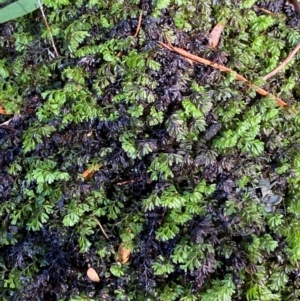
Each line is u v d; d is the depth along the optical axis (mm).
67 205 309
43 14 320
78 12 329
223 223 300
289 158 310
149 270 301
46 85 328
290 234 299
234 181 307
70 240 310
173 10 319
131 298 302
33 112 326
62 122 316
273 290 300
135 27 317
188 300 293
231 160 306
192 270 291
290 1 332
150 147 302
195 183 307
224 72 316
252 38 325
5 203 318
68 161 314
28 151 321
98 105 315
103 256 307
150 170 305
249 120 304
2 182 320
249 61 317
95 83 314
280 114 315
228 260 298
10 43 342
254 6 333
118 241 308
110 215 311
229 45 323
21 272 312
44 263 312
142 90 304
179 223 302
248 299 293
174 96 307
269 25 322
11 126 327
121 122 311
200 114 304
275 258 302
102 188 314
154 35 313
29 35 337
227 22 324
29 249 312
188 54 315
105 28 321
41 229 315
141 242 304
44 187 314
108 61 314
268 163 313
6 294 316
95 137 317
